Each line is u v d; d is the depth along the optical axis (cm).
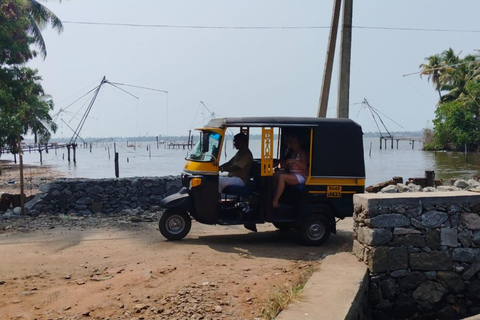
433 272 693
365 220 691
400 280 685
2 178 3591
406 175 3359
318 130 931
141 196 1442
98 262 779
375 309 678
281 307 520
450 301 695
